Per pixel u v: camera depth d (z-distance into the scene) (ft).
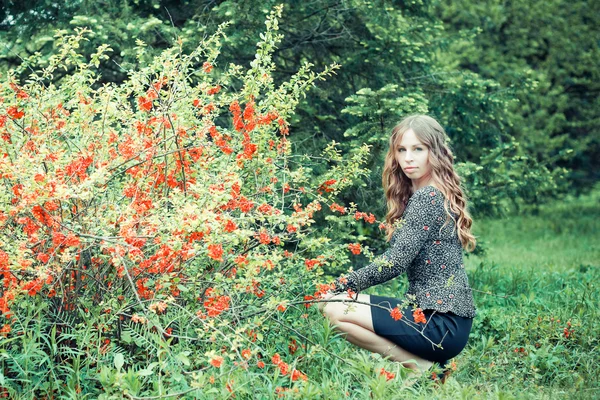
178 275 9.89
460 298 10.69
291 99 10.85
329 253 10.64
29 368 9.07
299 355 10.49
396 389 9.42
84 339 9.20
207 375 8.96
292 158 16.81
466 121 20.89
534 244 34.53
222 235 8.95
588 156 47.11
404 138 11.18
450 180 11.08
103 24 16.26
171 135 10.28
